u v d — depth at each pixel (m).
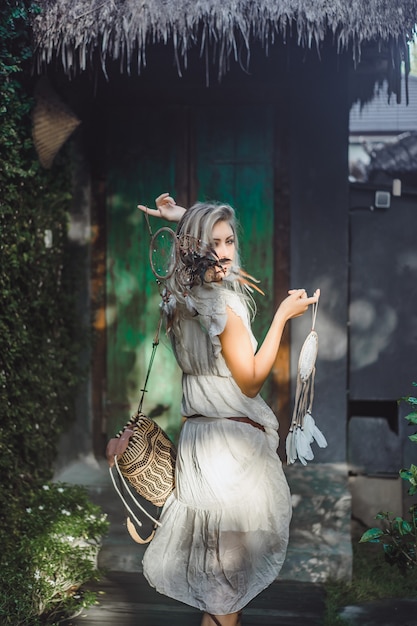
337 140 5.58
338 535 4.66
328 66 5.53
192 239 2.77
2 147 4.15
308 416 2.85
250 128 5.76
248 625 3.77
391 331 5.73
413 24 4.48
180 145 5.82
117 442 2.89
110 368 6.00
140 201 5.89
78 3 4.39
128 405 5.99
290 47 5.40
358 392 5.75
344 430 5.64
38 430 4.77
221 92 5.75
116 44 4.42
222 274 2.74
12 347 4.26
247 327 2.72
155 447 2.93
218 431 2.76
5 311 4.21
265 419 2.84
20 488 4.36
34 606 3.65
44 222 4.88
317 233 5.62
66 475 5.41
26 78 4.58
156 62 5.73
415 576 4.41
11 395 4.29
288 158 5.74
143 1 4.39
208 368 2.77
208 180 5.82
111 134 5.88
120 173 5.89
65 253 5.41
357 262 5.72
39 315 4.80
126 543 4.51
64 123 4.66
